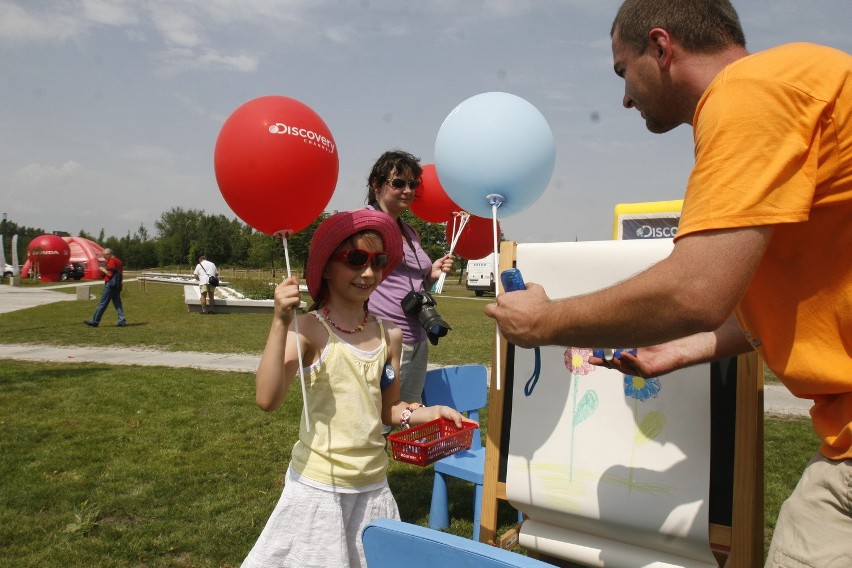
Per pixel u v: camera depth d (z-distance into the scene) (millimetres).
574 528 2309
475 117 2760
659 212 2680
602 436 2223
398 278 3846
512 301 1666
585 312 1465
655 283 1338
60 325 15008
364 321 2541
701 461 2055
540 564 1086
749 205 1276
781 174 1279
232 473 4637
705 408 2070
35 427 5781
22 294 28406
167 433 5664
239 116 2420
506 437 2465
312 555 2219
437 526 3748
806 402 7098
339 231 2410
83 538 3514
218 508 3967
